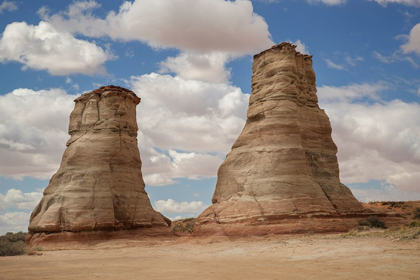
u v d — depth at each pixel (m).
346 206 40.31
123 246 45.44
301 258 23.81
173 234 57.34
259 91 44.94
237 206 39.28
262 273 18.52
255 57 46.94
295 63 44.84
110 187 52.94
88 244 47.72
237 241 36.09
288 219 36.97
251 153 41.91
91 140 54.53
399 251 22.50
